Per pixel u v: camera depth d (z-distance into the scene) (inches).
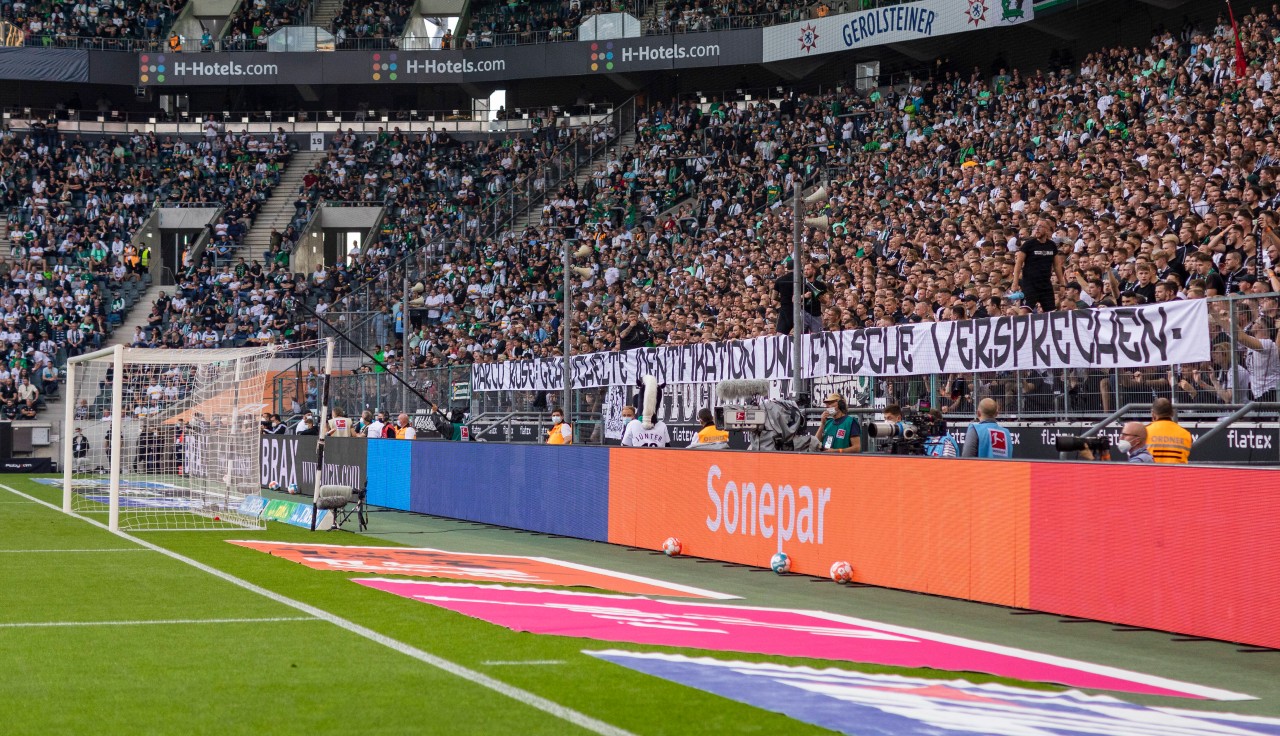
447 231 3088.1
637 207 2736.2
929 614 734.5
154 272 3405.5
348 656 566.9
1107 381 1072.8
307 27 3604.8
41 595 770.8
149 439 2068.2
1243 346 957.8
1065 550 723.4
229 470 1483.8
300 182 3619.6
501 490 1342.3
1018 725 450.6
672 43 3181.6
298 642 603.8
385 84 3846.0
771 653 586.6
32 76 3560.5
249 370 1551.4
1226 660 594.2
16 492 1969.7
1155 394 1030.4
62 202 3484.3
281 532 1275.8
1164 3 2385.6
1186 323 998.4
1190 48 2022.6
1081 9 2583.7
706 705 470.6
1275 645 608.1
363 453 1699.1
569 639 615.8
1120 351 1051.9
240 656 566.6
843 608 756.6
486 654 573.0
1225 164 1471.5
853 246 1857.8
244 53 3595.0
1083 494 713.6
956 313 1289.4
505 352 2172.7
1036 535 741.3
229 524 1364.4
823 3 2994.6
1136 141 1721.2
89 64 3585.1
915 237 1787.6
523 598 770.2
